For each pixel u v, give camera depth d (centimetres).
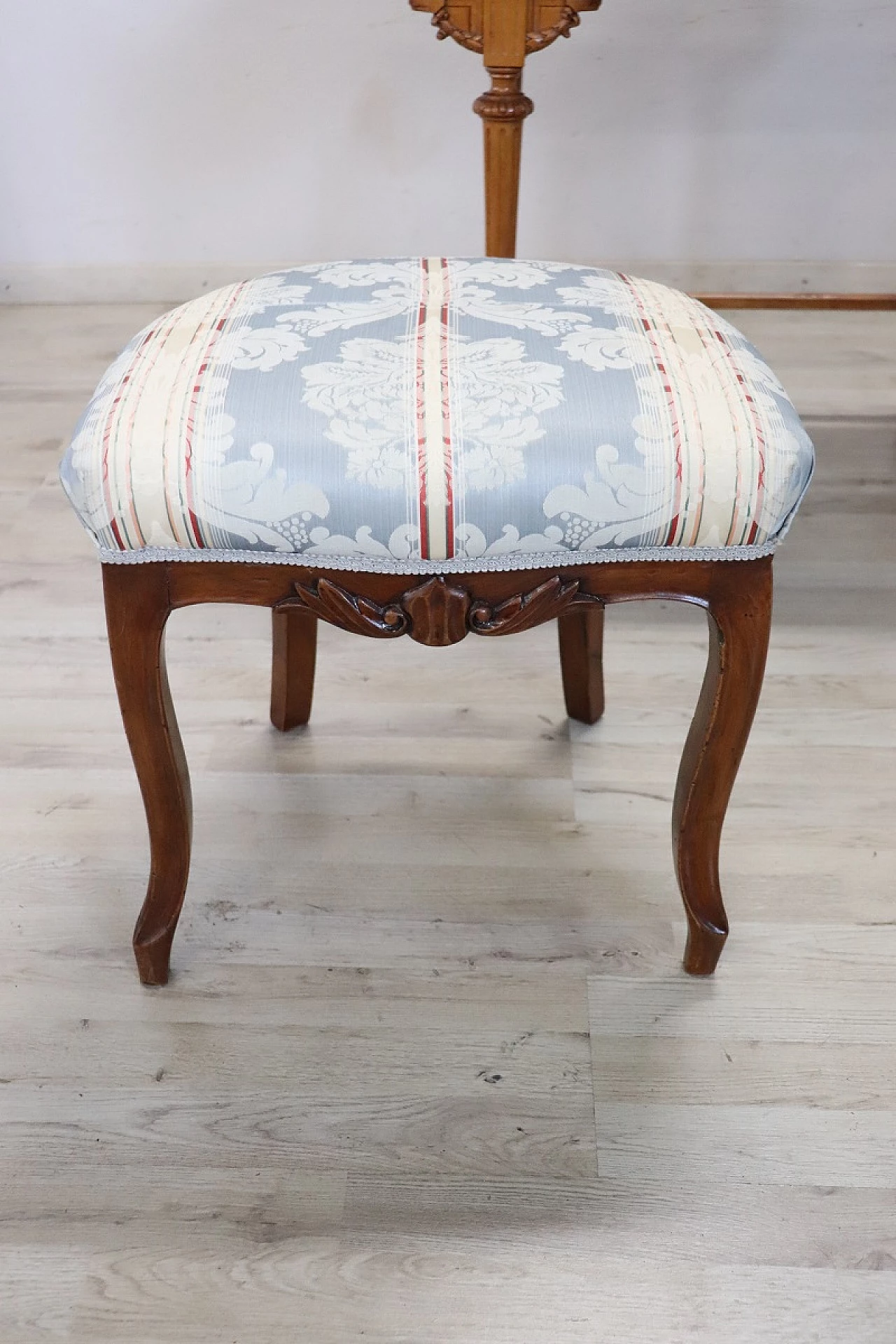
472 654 136
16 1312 77
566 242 210
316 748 122
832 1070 92
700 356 77
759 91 192
